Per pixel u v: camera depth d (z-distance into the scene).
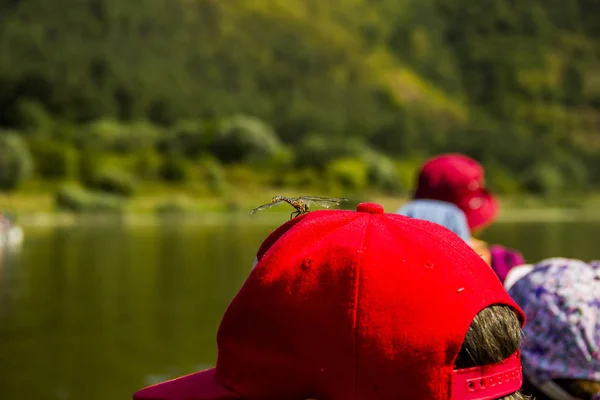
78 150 108.69
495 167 134.12
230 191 95.50
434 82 195.12
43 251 34.78
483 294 1.76
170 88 153.50
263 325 1.79
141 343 14.37
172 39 169.12
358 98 170.62
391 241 1.78
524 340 2.47
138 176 95.50
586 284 2.54
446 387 1.68
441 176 4.54
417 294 1.69
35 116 130.12
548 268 2.63
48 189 84.94
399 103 176.75
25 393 10.87
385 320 1.69
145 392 1.94
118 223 62.00
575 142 177.38
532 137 165.38
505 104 188.88
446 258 1.78
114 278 24.72
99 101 141.00
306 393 1.76
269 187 101.19
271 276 1.79
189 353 13.52
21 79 137.88
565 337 2.48
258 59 173.12
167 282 23.69
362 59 186.88
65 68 142.38
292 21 188.50
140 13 169.50
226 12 180.88
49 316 17.36
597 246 39.28
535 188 117.12
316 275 1.75
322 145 108.31
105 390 11.07
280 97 166.25
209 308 18.50
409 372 1.68
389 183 104.25
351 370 1.70
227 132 113.56
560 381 2.50
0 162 80.44
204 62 167.88
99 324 16.38
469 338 1.73
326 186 100.81
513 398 1.81
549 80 195.12
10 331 15.62
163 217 71.44
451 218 4.30
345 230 1.82
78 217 67.69
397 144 148.38
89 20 164.88
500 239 45.19
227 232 51.03
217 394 1.85
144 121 146.12
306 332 1.73
